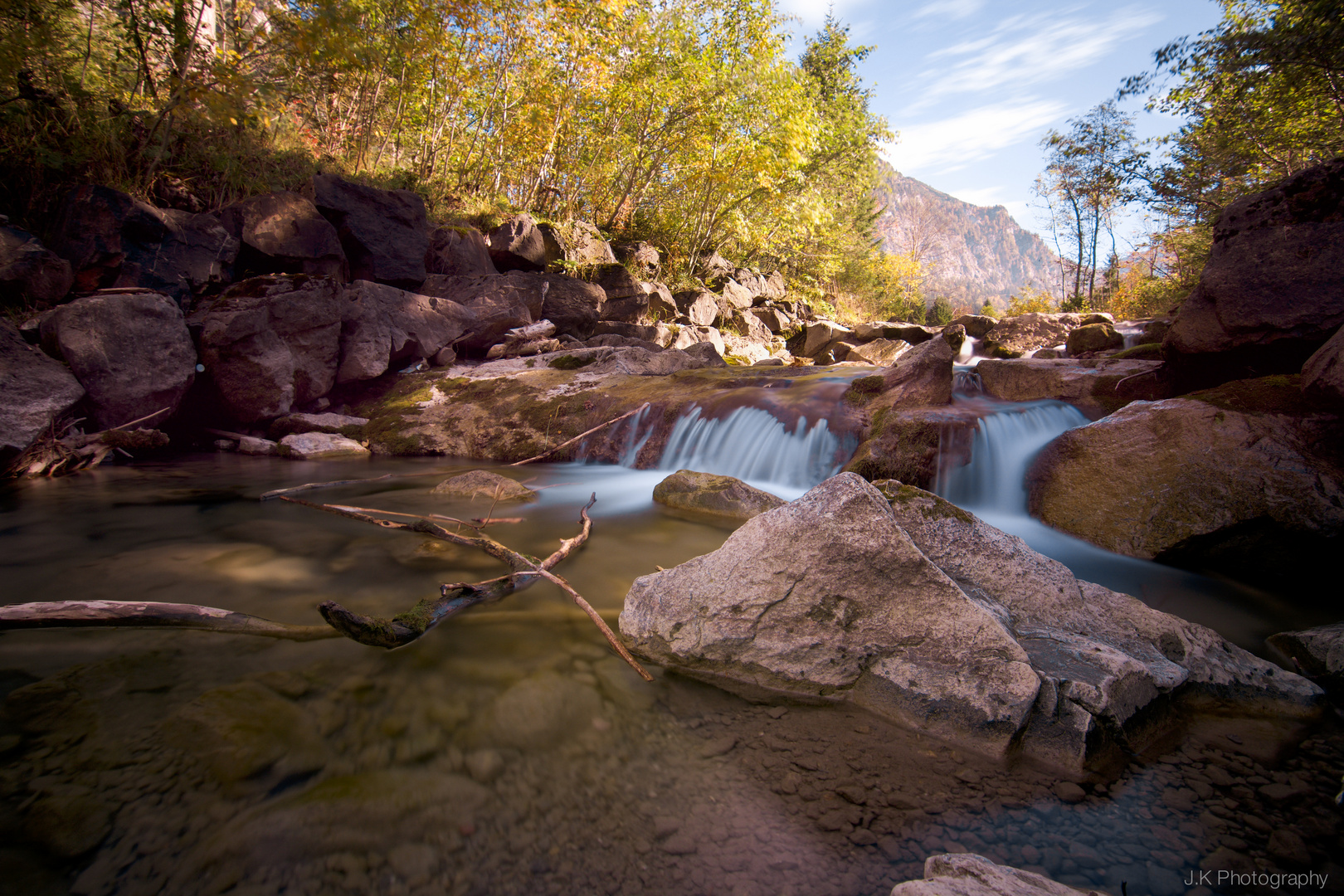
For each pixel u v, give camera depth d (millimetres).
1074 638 2287
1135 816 1670
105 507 4535
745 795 1731
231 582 3113
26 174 6840
